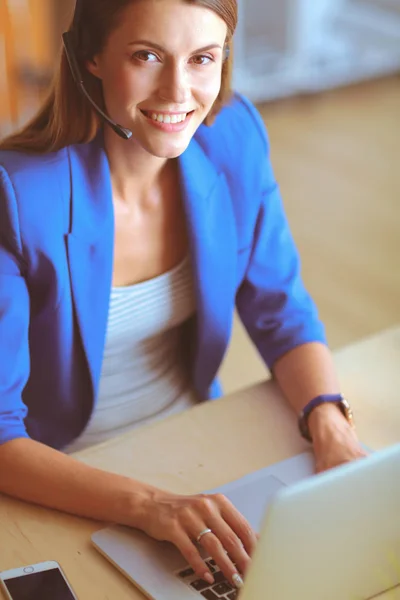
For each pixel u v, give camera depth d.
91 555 1.22
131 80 1.35
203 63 1.36
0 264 1.44
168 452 1.42
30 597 1.13
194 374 1.80
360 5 5.66
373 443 1.46
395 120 5.25
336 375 1.60
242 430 1.48
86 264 1.50
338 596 1.07
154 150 1.41
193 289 1.69
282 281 1.74
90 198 1.49
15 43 3.10
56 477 1.32
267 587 1.00
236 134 1.68
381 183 4.48
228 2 1.33
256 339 1.74
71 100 1.46
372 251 3.86
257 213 1.72
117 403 1.72
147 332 1.68
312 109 5.37
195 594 1.15
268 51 5.38
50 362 1.56
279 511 0.94
